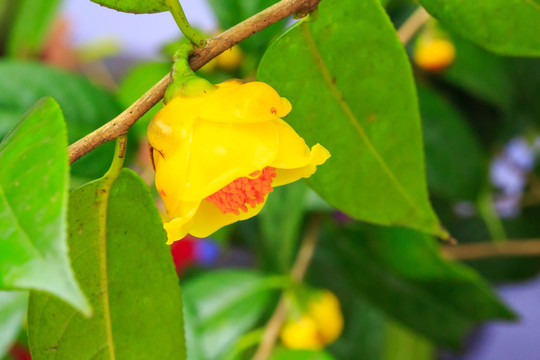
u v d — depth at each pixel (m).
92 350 0.38
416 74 0.68
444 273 0.56
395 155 0.41
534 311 0.98
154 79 0.66
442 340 0.62
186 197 0.36
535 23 0.40
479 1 0.40
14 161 0.33
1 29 0.77
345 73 0.40
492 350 0.92
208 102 0.36
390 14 0.67
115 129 0.37
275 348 0.56
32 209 0.33
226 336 0.58
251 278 0.60
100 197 0.38
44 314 0.38
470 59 0.64
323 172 0.41
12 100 0.55
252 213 0.38
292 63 0.39
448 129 0.63
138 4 0.37
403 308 0.62
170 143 0.36
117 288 0.38
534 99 0.68
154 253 0.38
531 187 0.77
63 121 0.33
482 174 0.64
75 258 0.38
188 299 0.57
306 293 0.59
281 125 0.37
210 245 0.85
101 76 0.97
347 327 0.76
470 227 0.74
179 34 0.58
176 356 0.39
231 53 0.56
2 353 0.54
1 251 0.32
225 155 0.36
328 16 0.39
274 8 0.37
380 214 0.42
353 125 0.41
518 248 0.68
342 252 0.63
